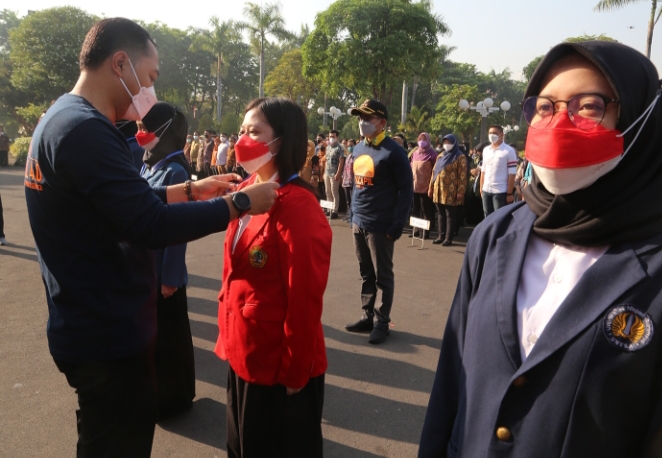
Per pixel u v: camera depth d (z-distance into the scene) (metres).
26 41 36.59
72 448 2.76
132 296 1.79
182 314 3.02
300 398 2.02
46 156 1.59
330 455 2.76
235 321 2.00
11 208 10.95
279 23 34.12
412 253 7.50
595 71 1.04
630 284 0.97
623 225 1.01
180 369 3.03
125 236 1.62
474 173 9.81
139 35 1.82
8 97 40.66
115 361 1.78
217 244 7.87
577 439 0.98
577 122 1.03
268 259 1.92
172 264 2.82
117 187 1.56
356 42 21.38
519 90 61.28
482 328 1.20
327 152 10.91
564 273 1.10
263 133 1.94
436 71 23.22
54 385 3.41
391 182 4.02
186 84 54.72
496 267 1.22
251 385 1.98
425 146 8.71
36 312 4.73
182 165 2.95
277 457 2.05
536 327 1.10
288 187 1.96
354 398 3.33
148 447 1.92
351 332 4.39
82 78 1.81
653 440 0.92
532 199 1.20
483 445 1.13
